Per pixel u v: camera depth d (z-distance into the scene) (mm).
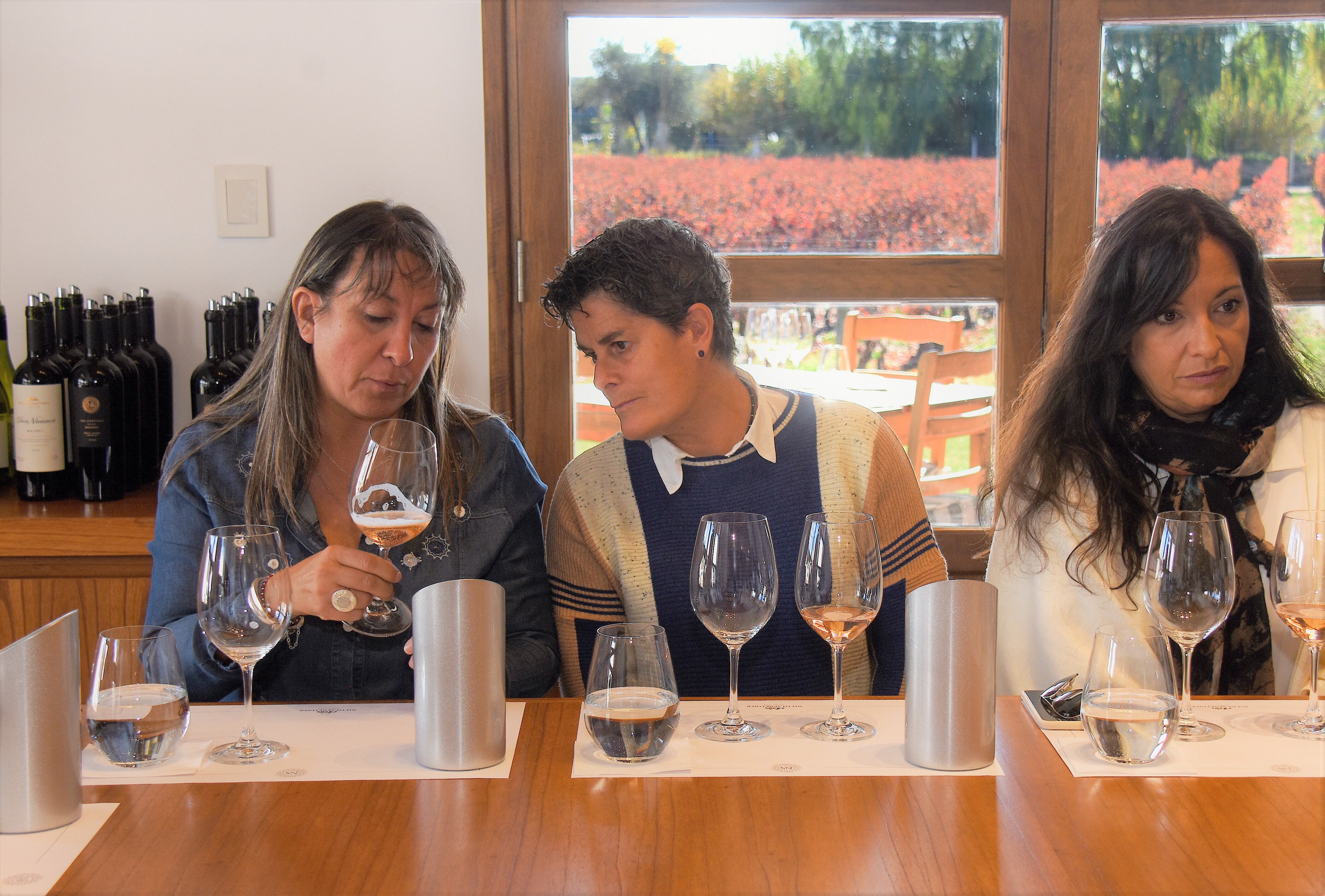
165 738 947
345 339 1360
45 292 2174
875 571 1024
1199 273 1402
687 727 1052
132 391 2000
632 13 2037
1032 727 1049
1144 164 2064
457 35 2139
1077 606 1418
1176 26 2029
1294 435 1497
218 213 2164
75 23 2133
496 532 1475
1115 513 1403
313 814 862
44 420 1919
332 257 1354
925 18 2039
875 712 1105
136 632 974
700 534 1042
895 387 2117
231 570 959
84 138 2156
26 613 1882
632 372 1318
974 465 2123
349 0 2131
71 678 848
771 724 1065
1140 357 1469
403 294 1361
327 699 1402
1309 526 1039
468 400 2127
